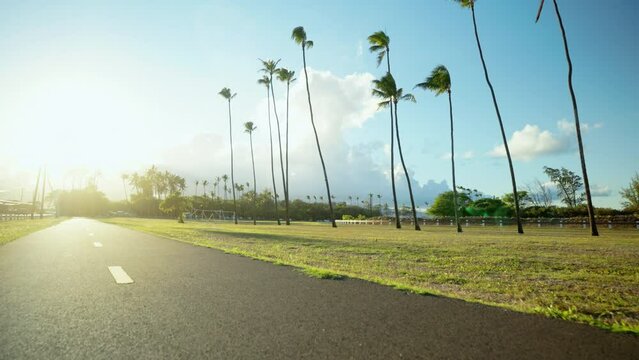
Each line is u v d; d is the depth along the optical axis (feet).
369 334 9.99
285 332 10.16
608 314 14.28
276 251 40.42
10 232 65.36
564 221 167.63
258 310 12.52
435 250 44.83
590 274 27.02
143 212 432.25
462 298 14.52
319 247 47.62
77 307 12.87
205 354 8.56
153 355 8.48
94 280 18.19
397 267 29.73
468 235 86.43
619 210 163.53
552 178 244.22
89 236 56.13
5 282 17.66
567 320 11.45
